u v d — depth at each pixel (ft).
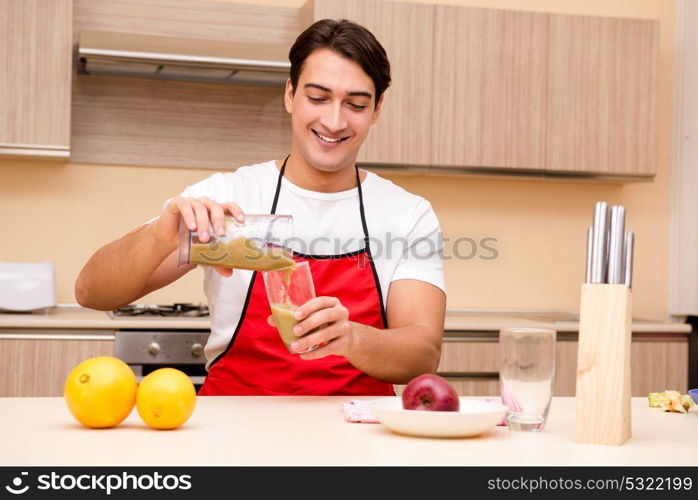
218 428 4.03
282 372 5.96
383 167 11.71
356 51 5.77
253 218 4.58
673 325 11.66
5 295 10.74
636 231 13.64
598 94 12.32
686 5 13.52
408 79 11.73
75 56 11.90
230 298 6.14
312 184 6.45
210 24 12.32
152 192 12.15
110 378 3.90
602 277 3.95
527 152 12.11
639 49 12.43
